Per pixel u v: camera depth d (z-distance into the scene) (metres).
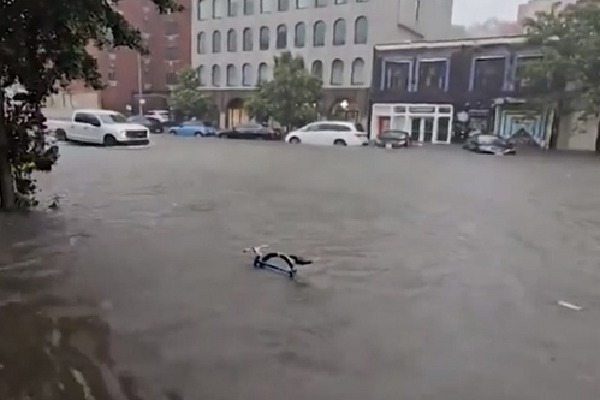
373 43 37.03
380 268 5.94
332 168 16.55
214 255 6.30
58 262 5.86
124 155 19.55
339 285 5.32
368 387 3.38
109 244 6.70
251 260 6.12
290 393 3.28
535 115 30.95
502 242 7.27
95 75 8.55
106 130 24.12
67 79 8.48
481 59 32.62
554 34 26.98
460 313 4.65
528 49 30.84
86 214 8.57
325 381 3.43
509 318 4.56
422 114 34.94
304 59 39.81
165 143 27.11
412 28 39.31
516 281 5.57
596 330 4.33
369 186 12.65
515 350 3.95
